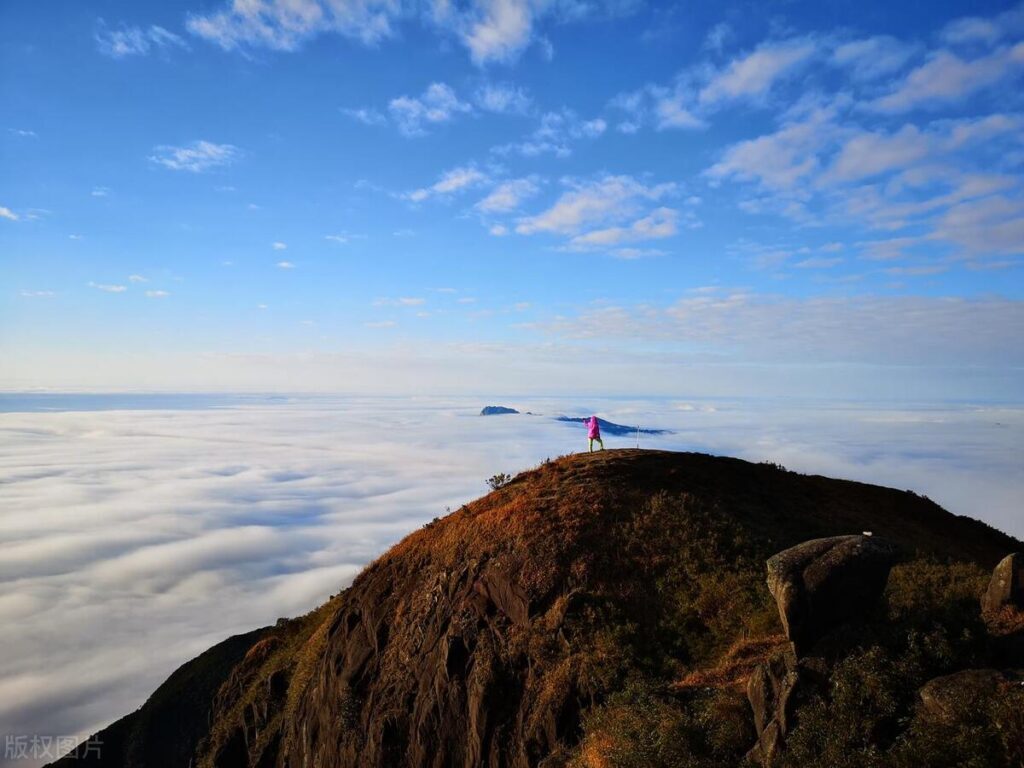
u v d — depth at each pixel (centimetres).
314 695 2875
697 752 1244
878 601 1283
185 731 6112
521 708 1845
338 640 2838
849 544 1262
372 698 2366
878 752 998
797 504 2817
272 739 3259
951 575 1659
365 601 2794
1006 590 1255
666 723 1318
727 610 1862
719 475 2903
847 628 1215
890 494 3272
